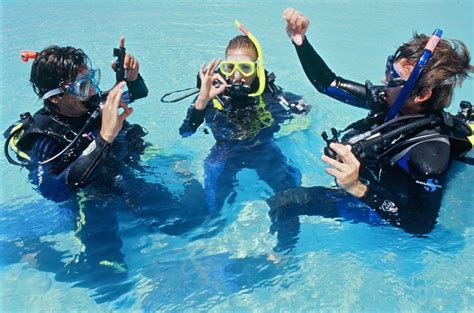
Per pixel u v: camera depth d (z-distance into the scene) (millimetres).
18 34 5617
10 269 2316
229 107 3248
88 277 2262
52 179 2375
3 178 3146
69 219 2590
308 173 3082
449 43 2156
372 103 2355
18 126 2568
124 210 2600
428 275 2242
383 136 2166
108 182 2652
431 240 2416
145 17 6250
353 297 2152
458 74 2164
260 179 2895
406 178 2254
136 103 4121
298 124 3602
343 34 5707
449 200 2543
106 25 5930
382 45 5379
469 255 2328
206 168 2967
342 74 4723
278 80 4570
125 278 2250
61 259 2361
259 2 6852
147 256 2373
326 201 2475
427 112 2217
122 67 2787
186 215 2637
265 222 2607
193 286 2207
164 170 3027
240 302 2131
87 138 2545
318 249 2408
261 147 3100
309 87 4441
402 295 2150
